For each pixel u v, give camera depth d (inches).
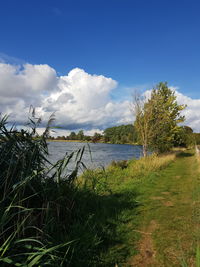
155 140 700.7
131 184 349.4
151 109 670.5
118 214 205.2
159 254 137.9
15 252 110.0
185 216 200.1
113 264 128.5
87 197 209.5
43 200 147.6
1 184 137.8
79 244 134.3
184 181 370.3
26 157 151.9
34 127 169.3
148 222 191.5
